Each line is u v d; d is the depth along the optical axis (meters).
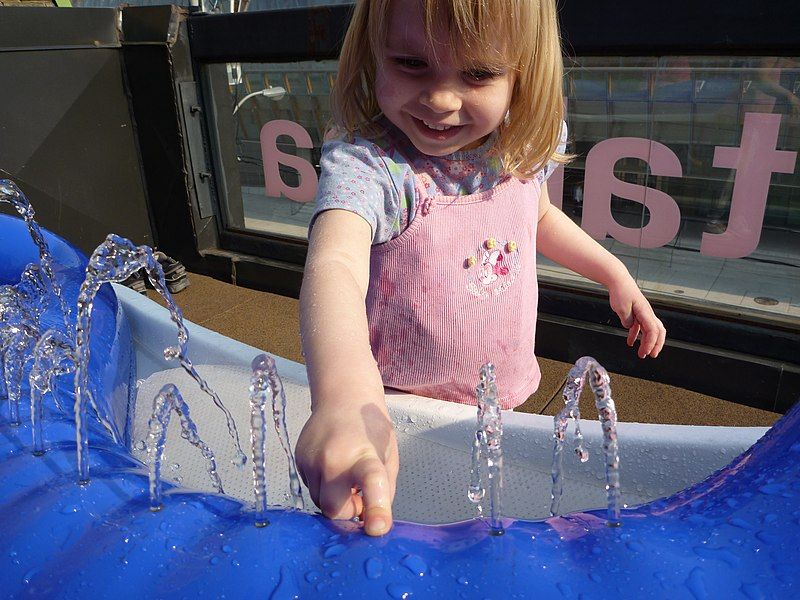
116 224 3.47
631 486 1.19
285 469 1.35
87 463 0.74
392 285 1.28
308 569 0.55
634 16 2.10
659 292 2.49
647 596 0.53
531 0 1.06
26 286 1.50
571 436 1.22
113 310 1.68
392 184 1.19
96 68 3.24
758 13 1.93
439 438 1.31
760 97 2.12
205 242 3.55
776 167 2.16
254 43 3.00
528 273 1.40
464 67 1.03
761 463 0.69
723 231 2.32
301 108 3.06
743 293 2.35
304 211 3.29
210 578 0.55
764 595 0.52
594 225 2.55
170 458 1.42
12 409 0.89
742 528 0.60
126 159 3.45
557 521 0.65
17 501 0.69
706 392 2.41
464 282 1.30
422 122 1.11
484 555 0.57
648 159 2.36
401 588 0.53
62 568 0.59
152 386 1.71
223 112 3.34
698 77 2.18
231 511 0.67
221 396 1.61
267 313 3.20
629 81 2.29
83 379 0.81
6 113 2.99
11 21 2.93
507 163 1.27
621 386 2.48
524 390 1.46
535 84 1.17
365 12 1.16
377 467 0.66
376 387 0.80
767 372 2.28
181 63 3.22
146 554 0.59
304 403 1.51
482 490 0.89
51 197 3.20
